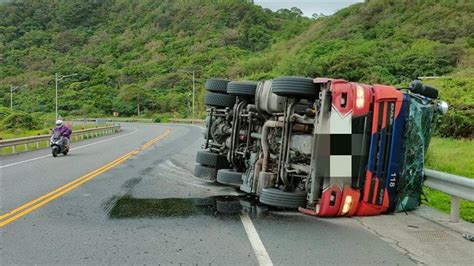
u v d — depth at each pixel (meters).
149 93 104.44
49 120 69.69
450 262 6.04
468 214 9.00
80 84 112.44
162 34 151.50
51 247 6.58
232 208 9.20
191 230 7.52
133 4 178.50
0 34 152.12
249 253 6.30
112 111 101.56
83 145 28.83
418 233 7.37
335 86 7.64
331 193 7.68
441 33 73.94
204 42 131.62
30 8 169.12
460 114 24.31
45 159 19.72
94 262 5.93
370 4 98.94
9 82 115.62
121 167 16.48
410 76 55.44
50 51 145.75
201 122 72.25
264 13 149.62
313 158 7.63
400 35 75.56
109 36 160.88
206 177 11.59
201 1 160.75
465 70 50.53
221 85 11.55
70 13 172.38
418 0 92.12
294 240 6.93
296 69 65.81
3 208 9.22
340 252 6.37
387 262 5.99
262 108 9.27
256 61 94.75
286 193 8.10
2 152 23.27
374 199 7.90
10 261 5.97
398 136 7.87
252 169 9.44
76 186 12.04
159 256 6.18
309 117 8.02
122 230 7.53
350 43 76.62
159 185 12.24
